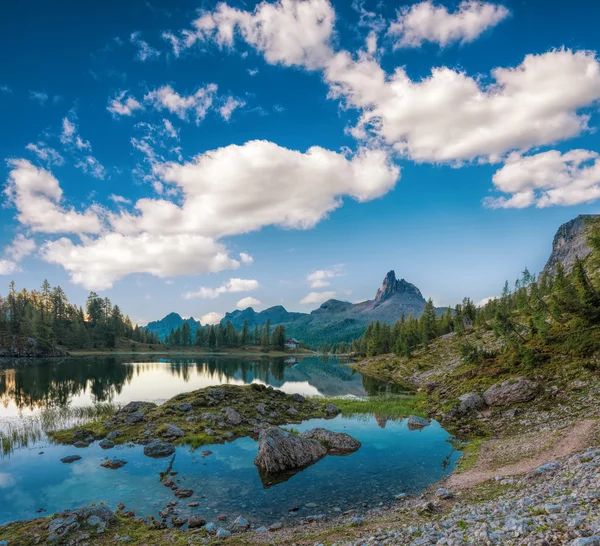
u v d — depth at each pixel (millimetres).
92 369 108250
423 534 13203
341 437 33156
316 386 79750
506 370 48531
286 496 22375
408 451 31516
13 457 29516
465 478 23734
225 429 37250
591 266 59344
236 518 19312
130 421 38000
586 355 41156
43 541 16000
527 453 25391
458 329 113500
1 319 160250
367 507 20578
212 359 180375
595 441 22719
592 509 11367
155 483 24391
